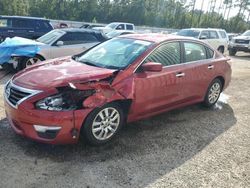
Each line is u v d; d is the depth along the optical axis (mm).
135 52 5090
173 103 5578
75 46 9898
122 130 5223
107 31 21203
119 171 3992
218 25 70875
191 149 4758
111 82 4520
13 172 3809
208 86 6379
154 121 5750
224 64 6676
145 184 3770
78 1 51594
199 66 5945
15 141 4543
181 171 4117
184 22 64375
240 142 5141
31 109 4035
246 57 18906
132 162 4230
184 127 5586
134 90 4711
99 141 4504
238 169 4285
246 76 11180
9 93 4410
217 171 4191
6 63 8984
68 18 50500
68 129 4113
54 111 4031
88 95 4227
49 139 4113
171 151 4641
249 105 7258
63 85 4168
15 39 9734
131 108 4801
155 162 4285
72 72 4574
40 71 4641
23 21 15383
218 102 7309
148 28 37625
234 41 19250
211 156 4590
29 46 9117
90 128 4309
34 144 4480
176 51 5582
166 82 5227
